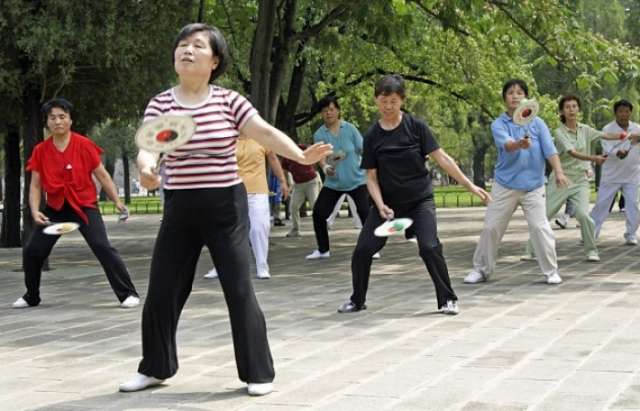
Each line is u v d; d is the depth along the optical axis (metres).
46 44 12.05
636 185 14.01
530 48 18.17
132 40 12.43
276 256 14.27
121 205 9.37
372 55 21.52
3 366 6.22
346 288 10.02
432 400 4.95
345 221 25.56
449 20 15.02
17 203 18.61
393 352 6.28
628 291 8.95
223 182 5.22
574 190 11.94
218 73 5.32
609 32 28.52
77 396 5.31
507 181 9.81
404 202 8.02
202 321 7.93
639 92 16.45
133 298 9.18
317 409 4.86
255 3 18.67
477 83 22.81
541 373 5.50
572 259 12.20
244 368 5.23
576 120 11.98
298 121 23.72
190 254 5.36
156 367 5.41
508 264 11.95
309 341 6.79
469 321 7.45
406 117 8.02
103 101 15.11
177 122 4.78
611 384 5.18
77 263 14.46
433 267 7.87
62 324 8.09
